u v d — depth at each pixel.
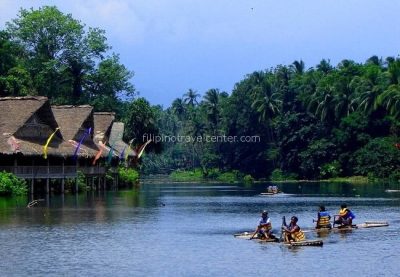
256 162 170.25
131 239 45.53
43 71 130.88
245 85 173.50
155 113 146.12
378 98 135.62
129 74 142.50
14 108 85.88
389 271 34.59
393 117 136.12
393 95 132.75
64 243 43.59
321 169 147.00
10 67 119.38
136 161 133.88
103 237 46.41
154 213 63.56
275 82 167.75
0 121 84.50
